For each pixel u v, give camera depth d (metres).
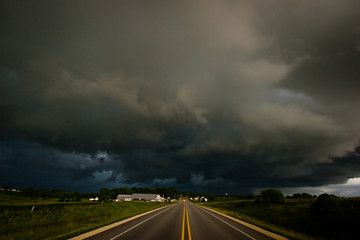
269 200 40.00
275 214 24.36
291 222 19.09
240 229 13.80
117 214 22.61
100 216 20.64
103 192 105.88
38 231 12.34
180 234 11.05
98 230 12.03
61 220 16.02
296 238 11.53
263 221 21.58
